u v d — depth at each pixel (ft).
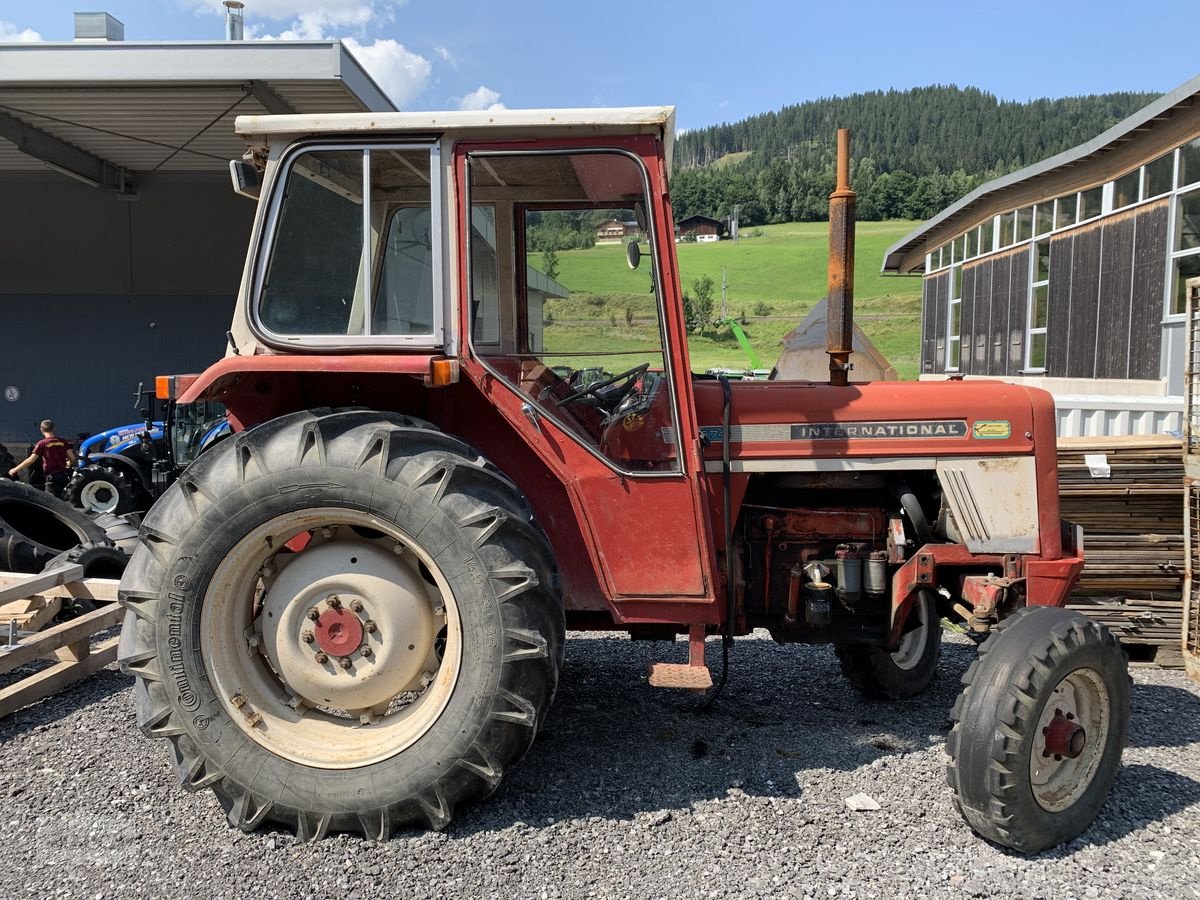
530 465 10.27
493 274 9.89
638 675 13.46
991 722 8.48
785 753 10.69
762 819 9.07
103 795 9.52
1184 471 13.98
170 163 40.24
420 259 9.45
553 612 8.89
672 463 9.57
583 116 9.07
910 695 12.67
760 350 134.41
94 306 43.68
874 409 10.51
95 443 35.63
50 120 32.86
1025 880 8.16
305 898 7.77
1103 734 9.20
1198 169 34.27
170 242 43.34
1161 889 8.06
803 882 8.04
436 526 8.59
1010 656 8.69
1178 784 10.11
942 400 10.57
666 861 8.32
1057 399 22.86
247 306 9.42
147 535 8.81
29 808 9.25
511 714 8.59
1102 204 41.75
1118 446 14.29
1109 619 14.34
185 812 9.20
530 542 8.87
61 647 13.01
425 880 8.03
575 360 9.77
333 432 8.90
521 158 9.44
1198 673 13.64
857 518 10.93
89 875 8.07
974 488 10.53
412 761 8.59
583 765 10.28
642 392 9.65
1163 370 36.40
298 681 9.11
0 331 43.68
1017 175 48.49
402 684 9.16
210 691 8.74
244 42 27.37
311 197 9.41
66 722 11.53
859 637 10.96
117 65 27.45
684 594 9.55
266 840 8.67
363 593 9.06
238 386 9.98
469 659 8.60
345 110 31.71
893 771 10.23
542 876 8.09
